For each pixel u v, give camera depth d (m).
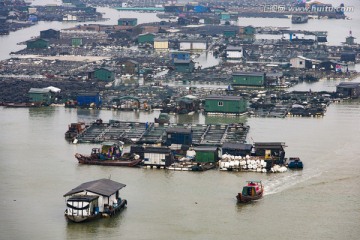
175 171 194.50
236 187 180.75
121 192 176.38
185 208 166.12
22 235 150.88
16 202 168.88
